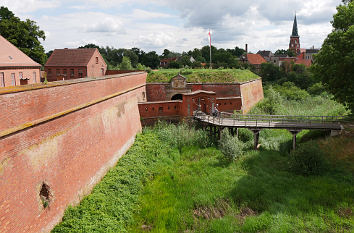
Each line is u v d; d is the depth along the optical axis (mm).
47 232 10219
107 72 42500
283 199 14180
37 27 39594
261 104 35625
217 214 13281
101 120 16359
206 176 16781
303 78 58312
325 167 17156
